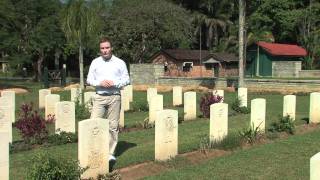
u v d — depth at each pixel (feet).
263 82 115.44
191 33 187.11
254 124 48.47
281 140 47.09
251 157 39.68
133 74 136.05
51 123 59.62
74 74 213.25
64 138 45.83
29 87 137.90
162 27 166.91
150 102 58.70
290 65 162.81
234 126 55.93
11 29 157.48
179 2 224.33
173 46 180.34
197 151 41.24
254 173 34.88
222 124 44.34
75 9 123.54
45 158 27.25
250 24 202.49
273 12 201.16
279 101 88.89
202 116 66.95
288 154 40.98
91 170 31.40
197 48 228.43
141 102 78.54
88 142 31.04
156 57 169.99
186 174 34.17
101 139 31.94
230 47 204.95
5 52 165.37
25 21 164.25
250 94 104.94
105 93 35.88
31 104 64.34
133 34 163.32
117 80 35.86
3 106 44.32
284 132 51.01
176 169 35.70
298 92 104.22
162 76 133.59
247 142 45.21
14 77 206.90
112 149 36.40
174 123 38.27
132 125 57.06
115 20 162.91
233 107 71.41
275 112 70.49
